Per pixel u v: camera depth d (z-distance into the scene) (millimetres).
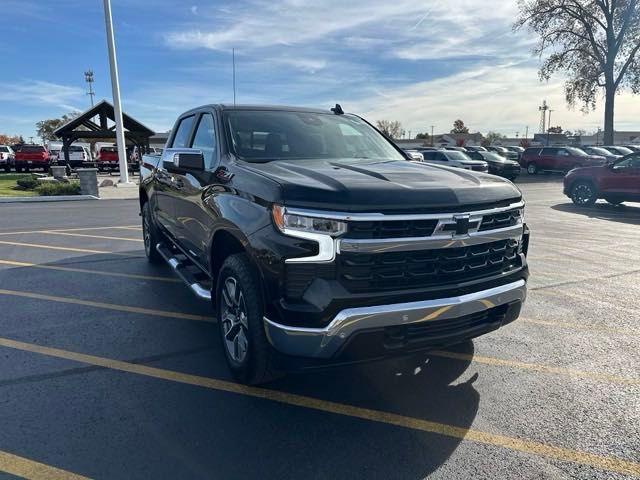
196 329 4496
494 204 3111
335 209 2670
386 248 2723
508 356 3984
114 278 6172
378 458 2672
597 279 6281
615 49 34125
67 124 25875
